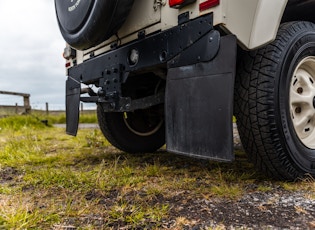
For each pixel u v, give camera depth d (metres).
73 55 2.77
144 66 1.90
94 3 1.88
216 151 1.49
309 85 1.94
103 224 1.26
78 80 2.65
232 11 1.48
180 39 1.66
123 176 2.02
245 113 1.74
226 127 1.45
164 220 1.29
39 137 4.73
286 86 1.73
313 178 1.87
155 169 2.15
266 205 1.45
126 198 1.57
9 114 9.57
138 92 2.78
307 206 1.43
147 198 1.57
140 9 1.95
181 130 1.66
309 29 1.90
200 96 1.56
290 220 1.27
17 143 3.67
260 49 1.71
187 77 1.62
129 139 2.98
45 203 1.53
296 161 1.76
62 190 1.75
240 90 1.75
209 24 1.51
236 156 2.77
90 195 1.65
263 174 1.95
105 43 2.33
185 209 1.41
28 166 2.51
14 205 1.47
